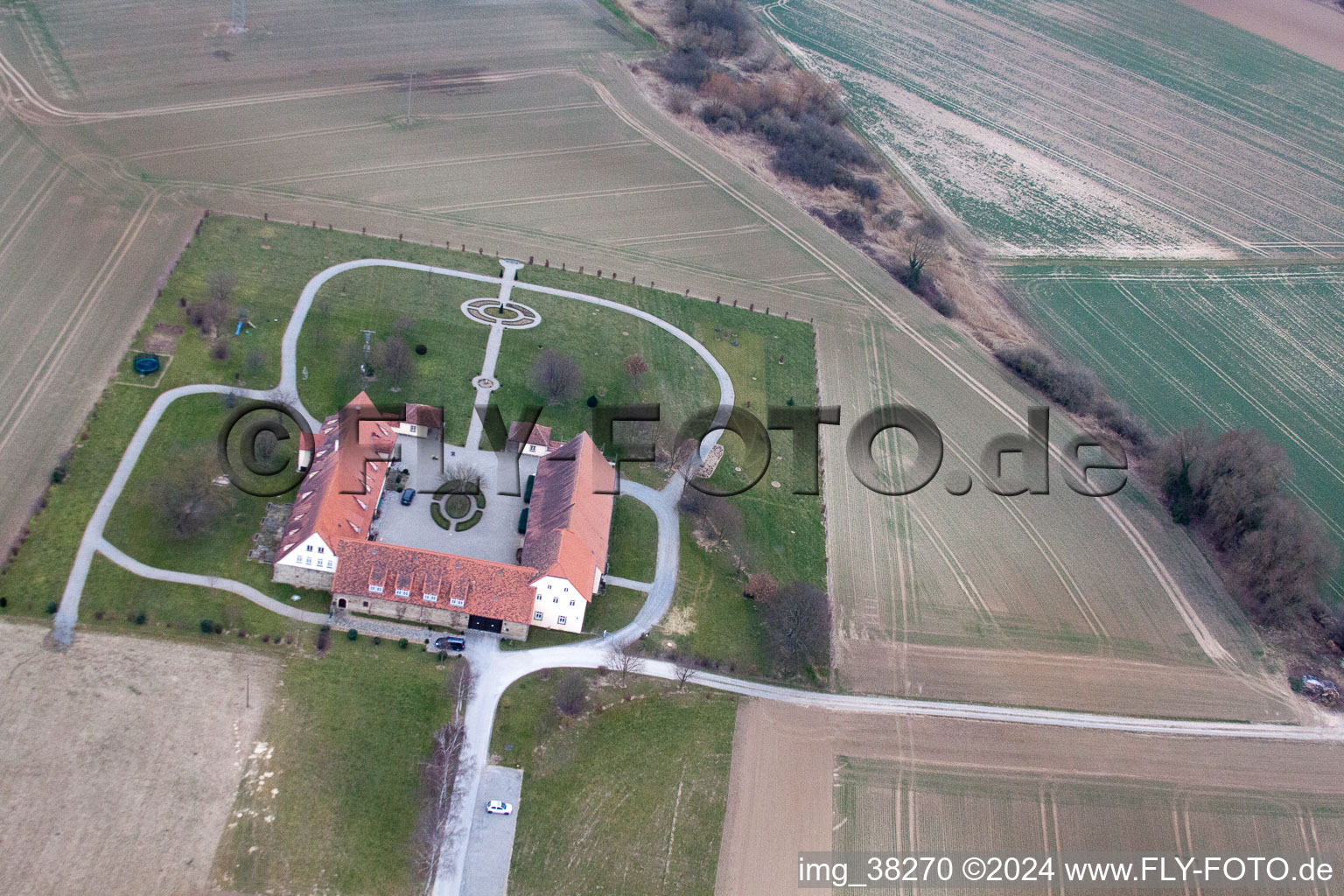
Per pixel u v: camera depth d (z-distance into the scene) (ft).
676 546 494.59
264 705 390.63
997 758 436.35
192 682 391.86
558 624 441.27
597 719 412.77
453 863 360.07
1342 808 440.04
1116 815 422.00
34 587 409.90
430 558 427.74
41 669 384.27
